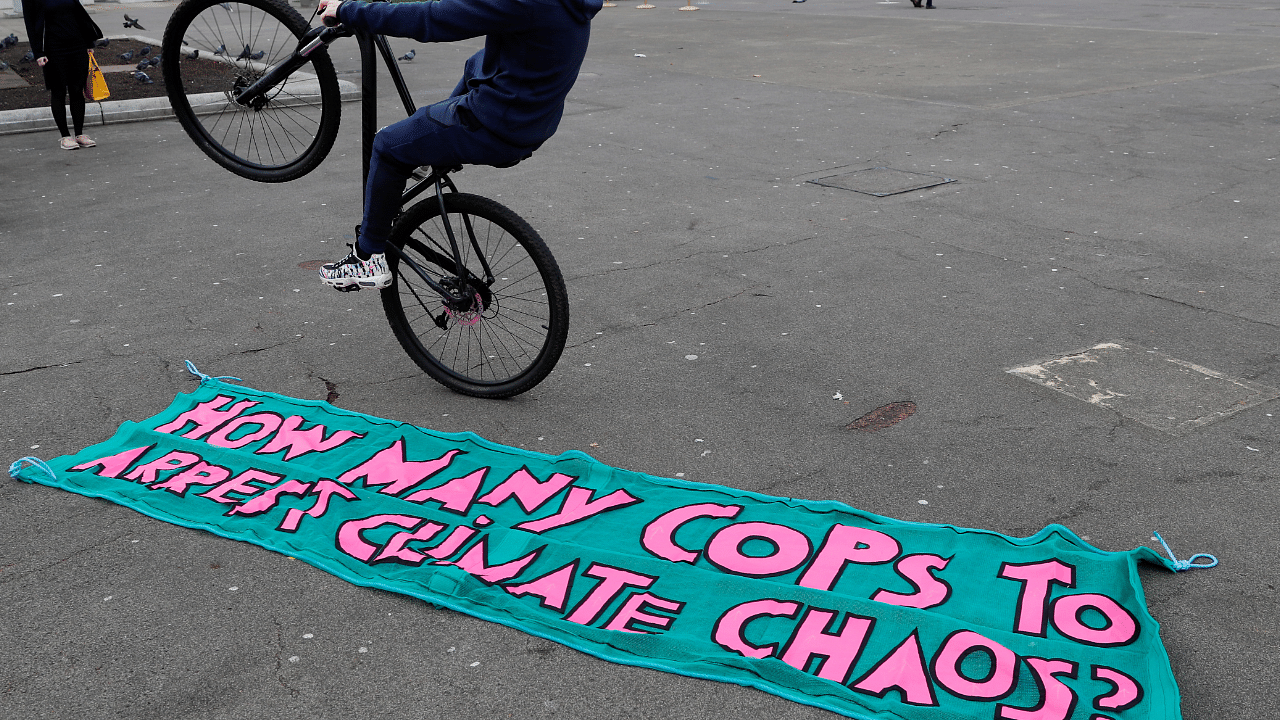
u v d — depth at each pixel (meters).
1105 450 4.04
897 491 3.78
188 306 5.86
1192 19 22.72
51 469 3.95
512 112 3.77
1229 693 2.72
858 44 18.95
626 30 22.34
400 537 3.49
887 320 5.50
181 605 3.13
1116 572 3.19
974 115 11.62
